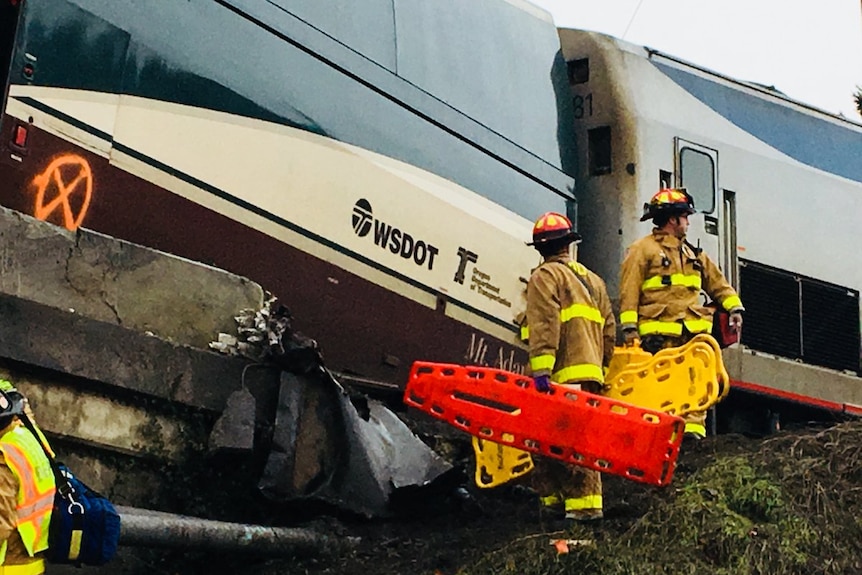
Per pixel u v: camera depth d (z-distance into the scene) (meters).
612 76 12.30
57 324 6.99
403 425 8.41
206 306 7.89
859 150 14.80
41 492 5.21
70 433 7.04
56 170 7.50
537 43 12.03
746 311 12.94
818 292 13.72
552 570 6.86
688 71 13.11
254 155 8.75
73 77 7.64
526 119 11.57
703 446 9.16
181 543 6.70
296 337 8.06
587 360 7.61
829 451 7.98
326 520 7.70
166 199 8.16
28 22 7.39
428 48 10.50
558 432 7.48
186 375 7.56
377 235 9.68
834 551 7.04
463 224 10.53
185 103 8.32
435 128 10.38
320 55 9.36
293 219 8.99
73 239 7.32
